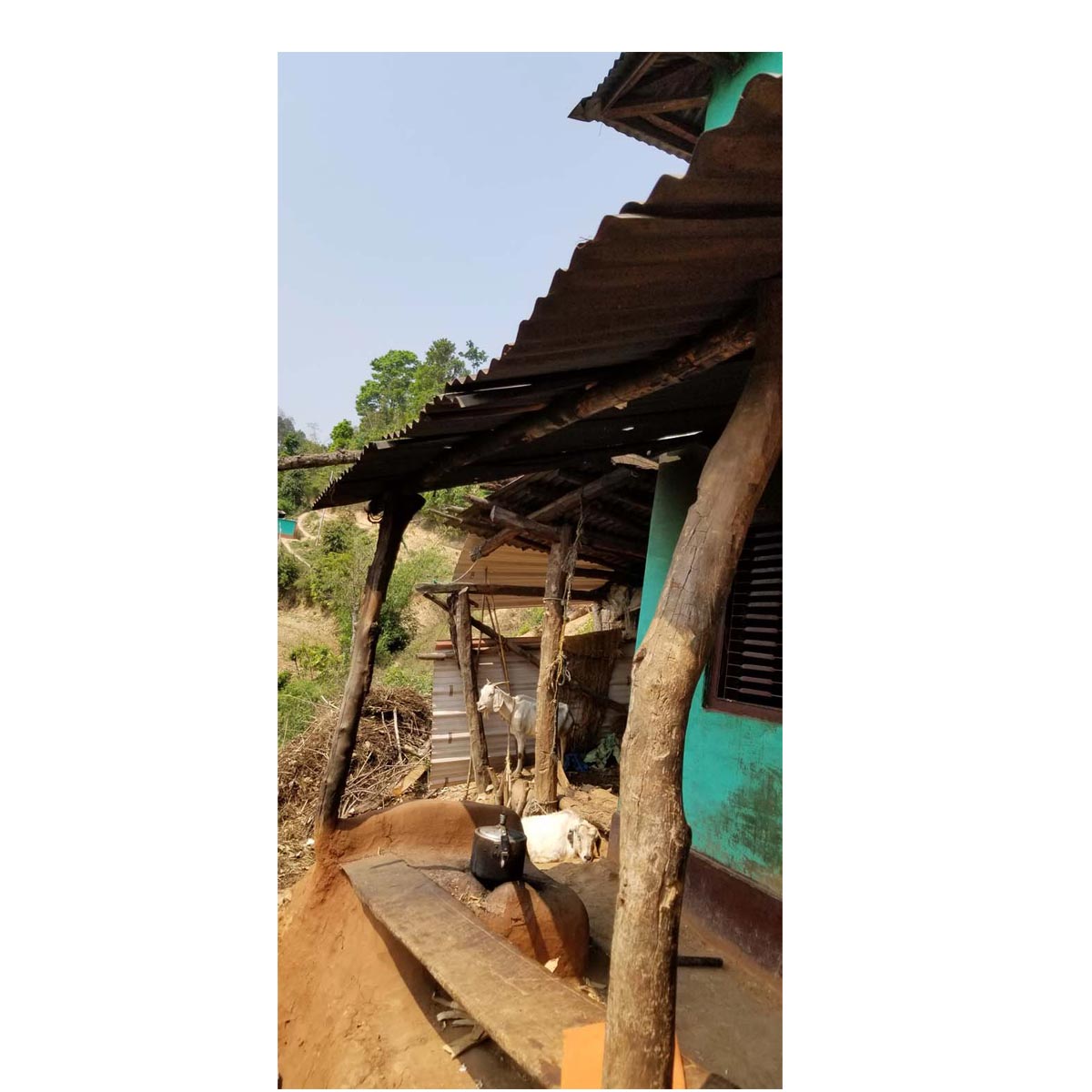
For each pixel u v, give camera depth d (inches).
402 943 119.3
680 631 73.1
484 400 108.6
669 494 197.9
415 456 153.2
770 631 157.3
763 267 77.9
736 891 150.9
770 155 59.7
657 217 66.0
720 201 65.3
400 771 336.8
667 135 200.2
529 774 341.4
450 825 173.6
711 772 164.7
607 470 223.8
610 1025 67.6
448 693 350.6
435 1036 118.0
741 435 79.2
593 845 221.6
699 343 94.7
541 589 380.8
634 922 67.4
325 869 160.9
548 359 96.3
